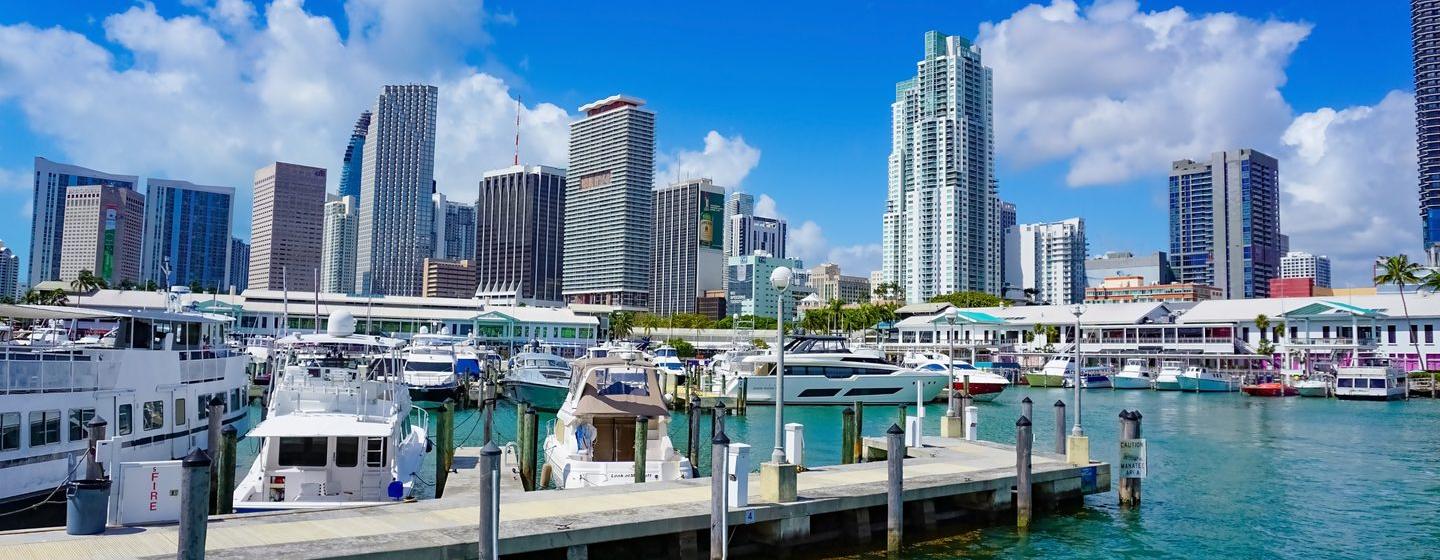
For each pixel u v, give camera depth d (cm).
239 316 8512
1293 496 3066
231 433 2056
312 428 2350
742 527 2059
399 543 1611
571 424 2909
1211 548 2358
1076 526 2488
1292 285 17300
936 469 2608
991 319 12362
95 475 1973
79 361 2347
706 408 6050
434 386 5659
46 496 2198
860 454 3384
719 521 1855
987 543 2295
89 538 1603
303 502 2217
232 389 3366
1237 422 5756
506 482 2969
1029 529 2409
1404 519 2734
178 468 1802
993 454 2967
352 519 1805
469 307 14962
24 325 4200
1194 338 11006
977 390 7481
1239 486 3250
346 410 2745
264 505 2088
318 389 2744
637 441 2538
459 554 1614
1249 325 10894
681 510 1948
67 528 1642
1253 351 10581
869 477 2427
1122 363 11094
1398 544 2447
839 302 16038
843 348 7369
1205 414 6391
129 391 2542
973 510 2478
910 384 6869
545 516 1877
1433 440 4741
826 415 6138
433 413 5725
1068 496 2636
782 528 2017
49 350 2359
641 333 17062
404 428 3356
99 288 14300
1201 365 10631
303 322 12362
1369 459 3997
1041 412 6575
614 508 1962
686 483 2275
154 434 2672
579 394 2964
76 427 2322
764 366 6825
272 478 2358
